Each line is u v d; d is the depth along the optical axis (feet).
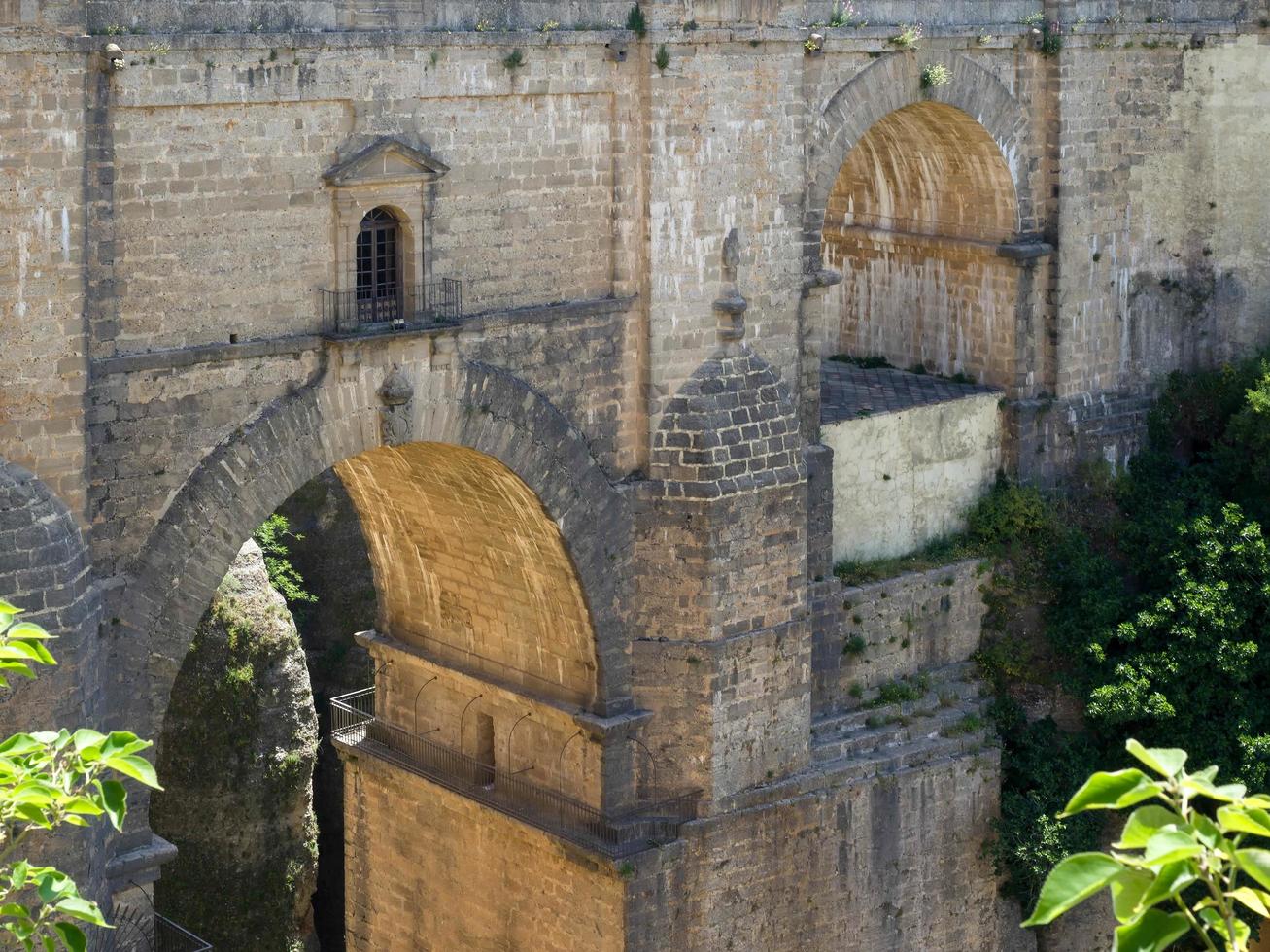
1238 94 182.39
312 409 131.34
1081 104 173.47
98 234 120.16
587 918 151.64
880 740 161.17
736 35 146.41
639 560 149.59
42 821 70.08
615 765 149.69
